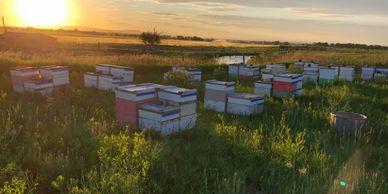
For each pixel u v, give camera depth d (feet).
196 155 19.07
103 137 20.04
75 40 227.20
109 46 183.01
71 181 13.24
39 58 63.16
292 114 30.73
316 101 38.45
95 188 12.62
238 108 31.73
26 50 125.29
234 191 14.21
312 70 56.24
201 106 34.58
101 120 25.88
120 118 25.46
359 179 16.15
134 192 12.66
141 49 177.47
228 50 230.68
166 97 25.21
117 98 25.31
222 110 32.89
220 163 17.76
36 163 16.22
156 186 14.24
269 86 40.55
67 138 19.85
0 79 40.86
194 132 24.26
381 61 99.66
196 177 15.71
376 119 31.04
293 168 17.31
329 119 29.12
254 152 19.57
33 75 36.27
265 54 164.14
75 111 27.84
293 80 39.73
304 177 16.21
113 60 68.33
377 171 17.44
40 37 139.54
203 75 62.64
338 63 95.04
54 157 16.99
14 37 135.33
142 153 16.60
